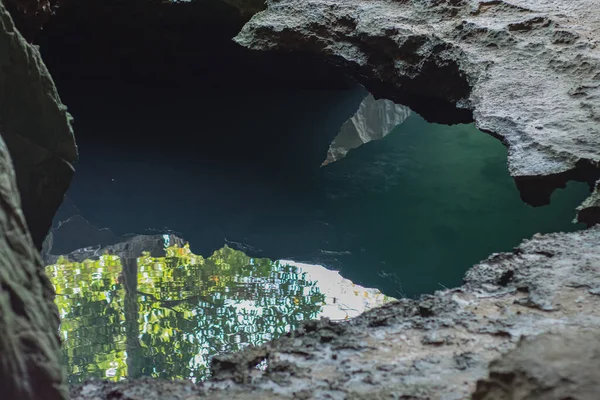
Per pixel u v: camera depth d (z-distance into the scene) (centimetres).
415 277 516
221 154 750
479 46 628
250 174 711
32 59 382
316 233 599
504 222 587
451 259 542
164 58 853
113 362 398
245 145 773
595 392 191
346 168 729
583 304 301
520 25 630
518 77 580
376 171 716
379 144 780
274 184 693
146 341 421
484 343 279
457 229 585
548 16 635
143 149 751
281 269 534
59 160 403
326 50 736
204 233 598
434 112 684
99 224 609
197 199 657
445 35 655
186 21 806
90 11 805
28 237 211
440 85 651
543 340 216
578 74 564
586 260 342
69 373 385
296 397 246
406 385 251
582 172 465
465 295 321
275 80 873
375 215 627
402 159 741
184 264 539
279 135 801
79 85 898
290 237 594
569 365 202
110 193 662
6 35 369
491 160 720
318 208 645
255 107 866
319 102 877
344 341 287
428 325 296
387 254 557
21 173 387
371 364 269
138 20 811
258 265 541
